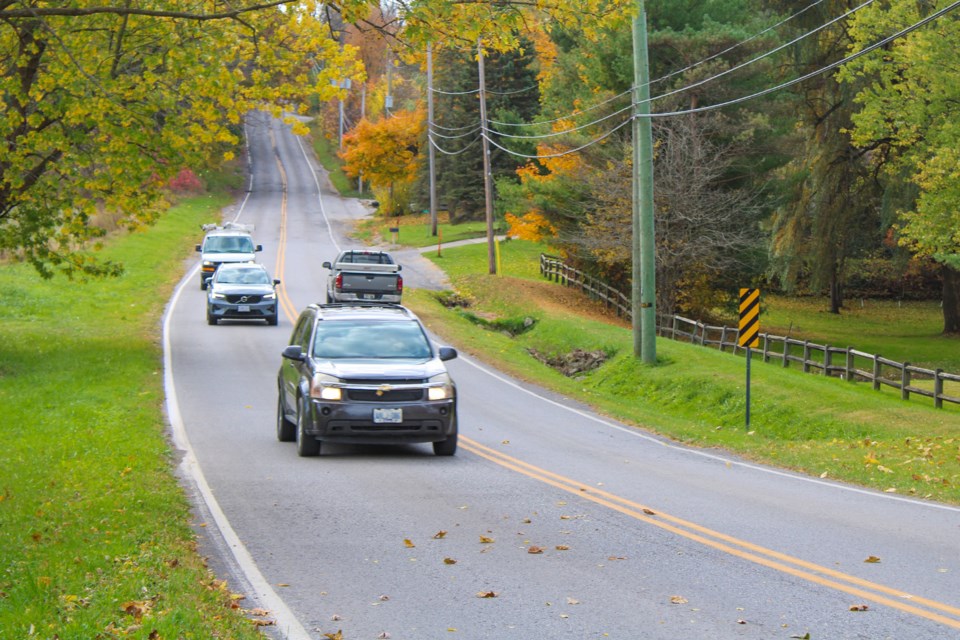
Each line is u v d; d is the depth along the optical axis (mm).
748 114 97750
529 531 23812
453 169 184875
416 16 28766
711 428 52500
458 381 63312
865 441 45031
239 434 40750
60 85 35125
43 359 59875
